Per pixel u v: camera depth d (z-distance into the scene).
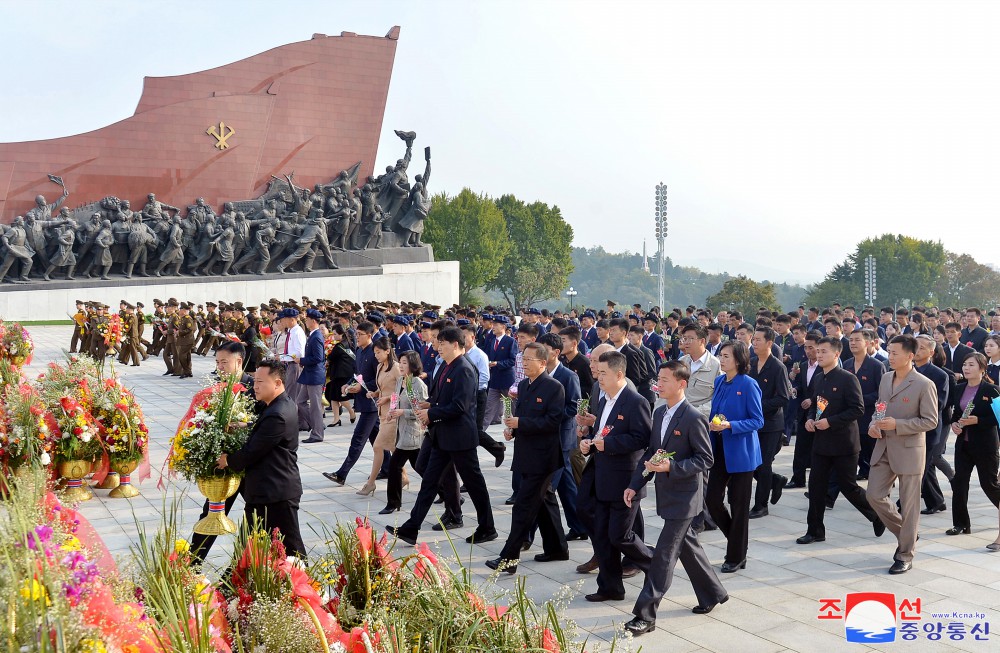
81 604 2.45
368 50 37.16
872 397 9.56
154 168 33.75
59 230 31.47
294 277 34.22
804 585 6.36
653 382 11.11
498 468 10.92
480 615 3.07
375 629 3.02
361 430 9.70
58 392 8.83
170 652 2.58
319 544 7.13
